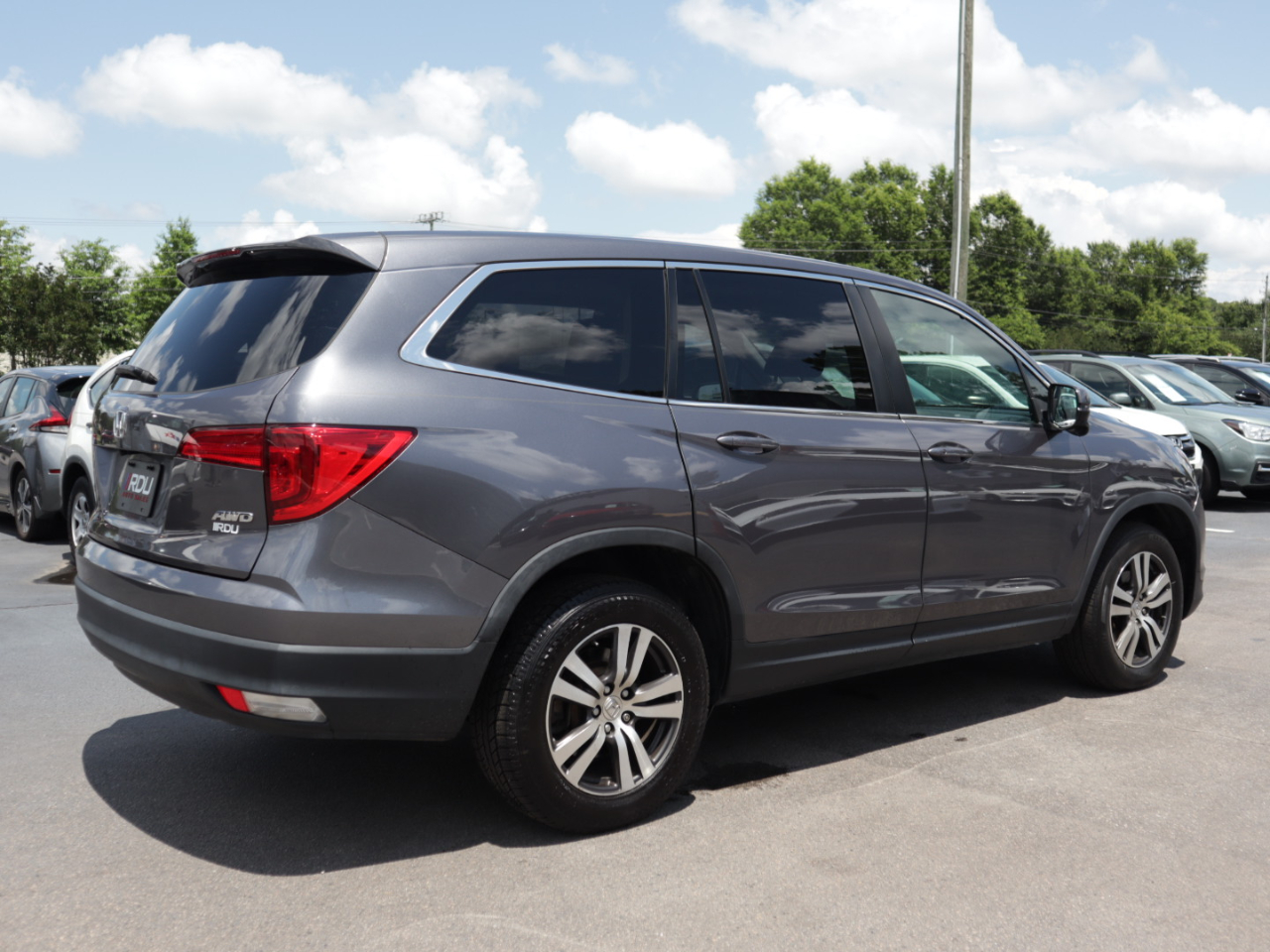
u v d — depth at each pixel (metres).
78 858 3.00
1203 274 102.94
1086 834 3.19
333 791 3.51
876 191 75.25
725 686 3.48
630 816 3.20
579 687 3.11
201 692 2.82
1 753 3.86
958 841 3.13
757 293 3.66
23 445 9.02
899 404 3.90
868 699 4.65
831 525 3.59
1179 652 5.50
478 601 2.87
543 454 2.99
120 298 60.91
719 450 3.34
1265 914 2.70
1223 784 3.60
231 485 2.80
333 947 2.52
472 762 3.81
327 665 2.70
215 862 2.98
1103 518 4.54
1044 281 94.44
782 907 2.72
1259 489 12.09
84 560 3.35
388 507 2.76
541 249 3.24
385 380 2.83
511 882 2.86
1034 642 4.42
